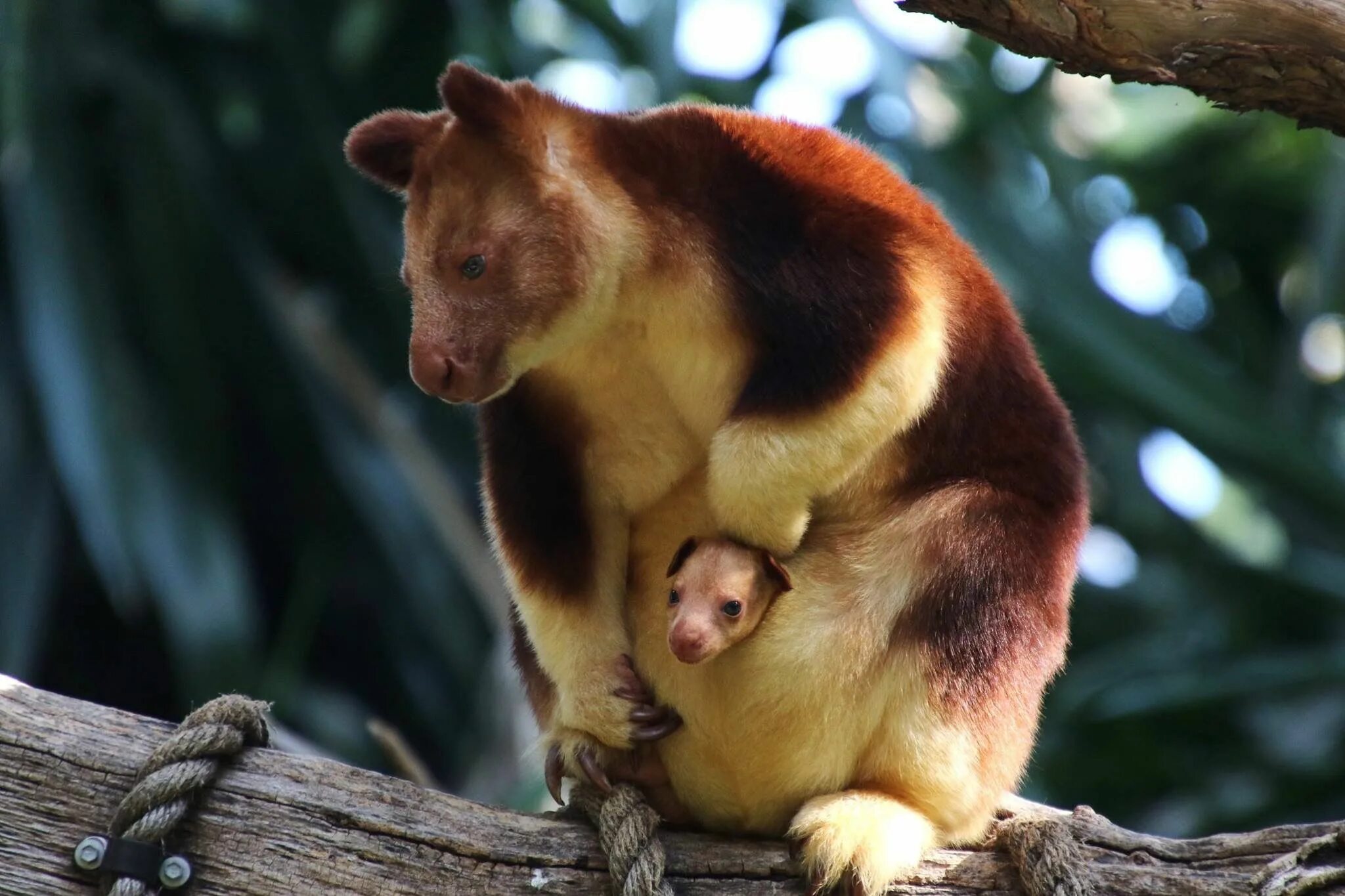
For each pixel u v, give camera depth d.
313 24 16.86
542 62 18.28
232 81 16.81
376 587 16.69
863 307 6.61
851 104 17.62
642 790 6.73
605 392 6.98
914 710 6.49
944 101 18.55
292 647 15.43
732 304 6.80
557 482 6.93
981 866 6.29
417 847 6.27
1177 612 17.12
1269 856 5.96
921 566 6.62
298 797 6.31
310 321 16.09
